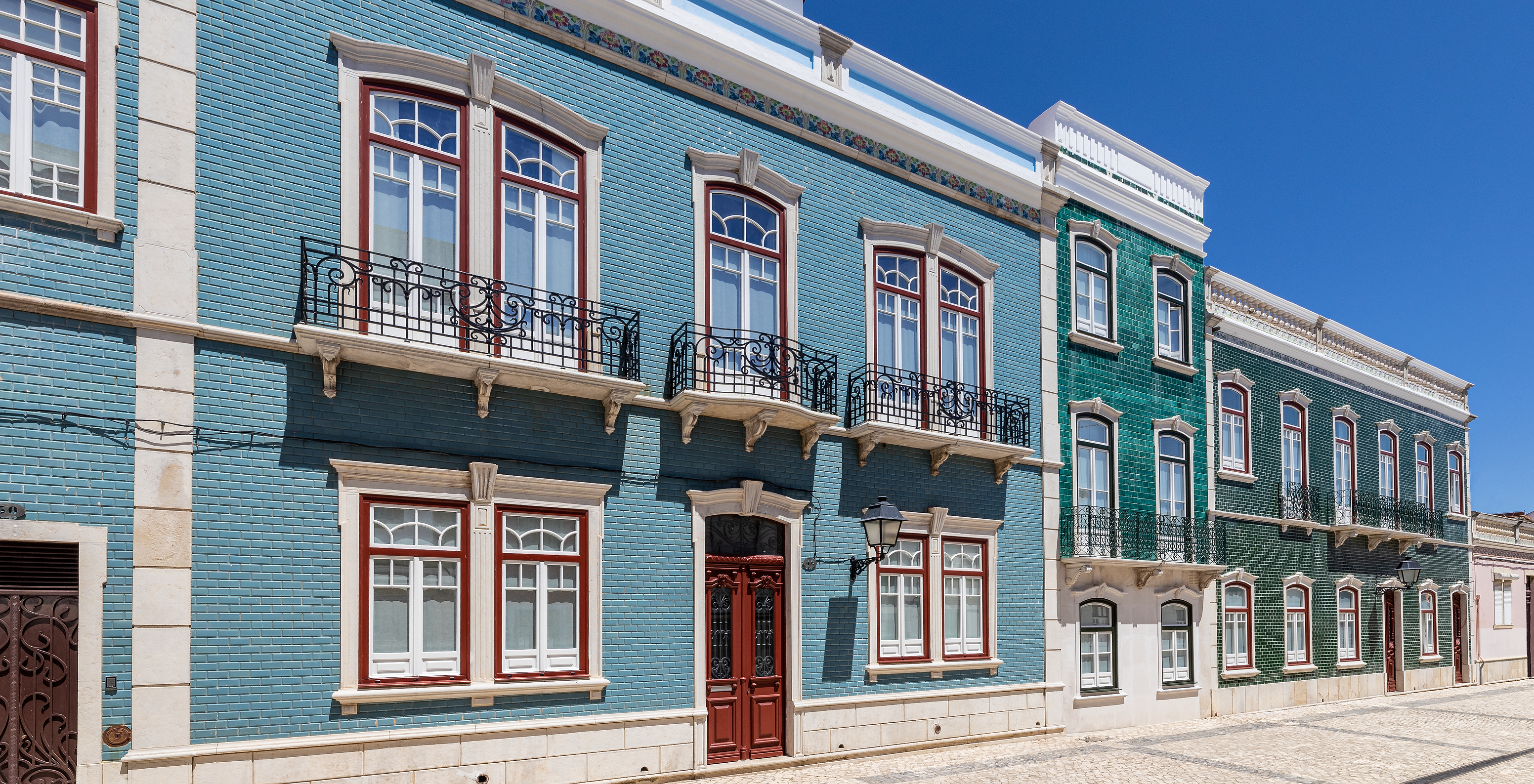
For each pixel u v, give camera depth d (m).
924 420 12.01
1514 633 26.28
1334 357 20.59
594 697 9.05
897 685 11.55
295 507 7.66
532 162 9.18
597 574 9.19
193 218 7.43
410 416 8.27
